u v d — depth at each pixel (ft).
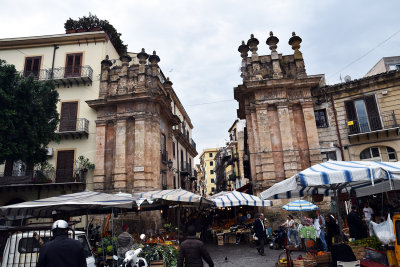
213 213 77.25
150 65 70.28
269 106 63.16
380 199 51.60
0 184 60.44
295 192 29.66
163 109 72.13
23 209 27.81
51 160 65.41
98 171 62.80
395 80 58.13
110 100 65.05
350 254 19.66
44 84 49.67
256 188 59.26
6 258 19.16
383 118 57.67
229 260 35.55
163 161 71.20
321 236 35.81
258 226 38.93
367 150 58.49
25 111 44.32
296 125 62.64
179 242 40.55
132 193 59.11
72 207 31.19
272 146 61.05
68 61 71.31
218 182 201.67
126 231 30.14
